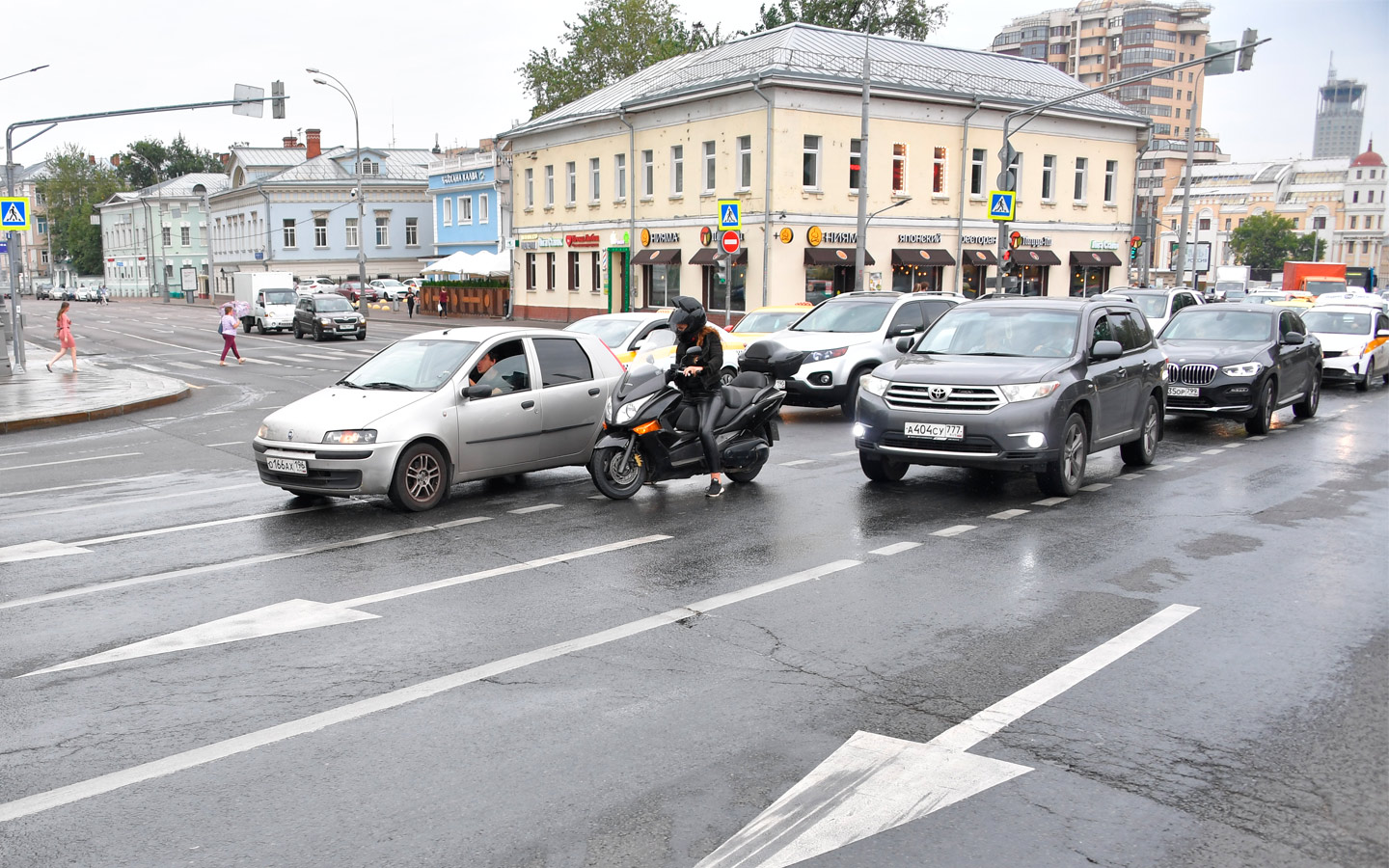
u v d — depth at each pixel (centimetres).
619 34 6041
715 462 1013
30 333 4762
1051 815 388
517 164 4922
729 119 3619
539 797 403
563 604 659
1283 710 488
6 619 632
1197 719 476
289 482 933
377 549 807
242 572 739
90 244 12025
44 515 945
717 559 771
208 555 791
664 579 718
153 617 635
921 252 3822
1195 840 371
